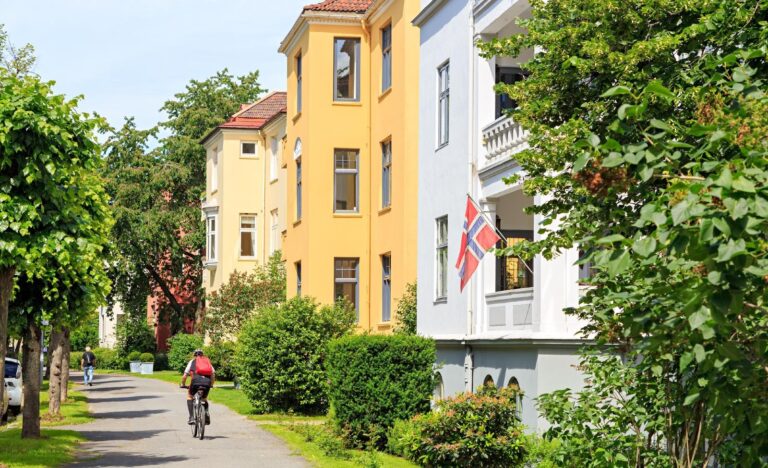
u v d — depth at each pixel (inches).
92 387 2401.6
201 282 3193.9
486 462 891.4
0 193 787.4
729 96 372.8
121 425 1364.4
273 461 944.9
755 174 259.1
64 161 822.5
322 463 928.3
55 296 1055.0
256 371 1547.7
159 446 1082.1
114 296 3319.4
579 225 420.8
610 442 519.5
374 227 1601.9
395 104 1488.7
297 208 1734.7
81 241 850.8
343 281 1641.2
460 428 889.5
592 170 333.7
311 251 1624.0
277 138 2422.5
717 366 290.8
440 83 1253.1
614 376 532.7
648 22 494.6
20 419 1493.6
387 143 1562.5
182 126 3339.1
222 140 2593.5
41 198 817.5
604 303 477.4
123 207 3021.7
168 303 3321.9
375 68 1599.4
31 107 799.1
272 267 2199.8
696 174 296.4
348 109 1636.3
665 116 440.8
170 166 3093.0
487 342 1019.9
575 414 542.6
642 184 355.3
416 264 1439.5
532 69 540.7
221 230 2598.4
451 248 1176.8
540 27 547.2
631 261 292.2
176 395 2084.2
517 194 1166.3
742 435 325.7
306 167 1636.3
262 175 2583.7
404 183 1443.2
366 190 1635.1
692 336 290.7
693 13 487.5
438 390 1194.6
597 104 474.6
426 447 908.0
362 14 1628.9
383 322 1546.5
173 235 3107.8
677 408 449.7
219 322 2178.9
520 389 946.1
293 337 1525.6
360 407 1066.1
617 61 469.4
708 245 255.9
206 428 1314.0
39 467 861.2
